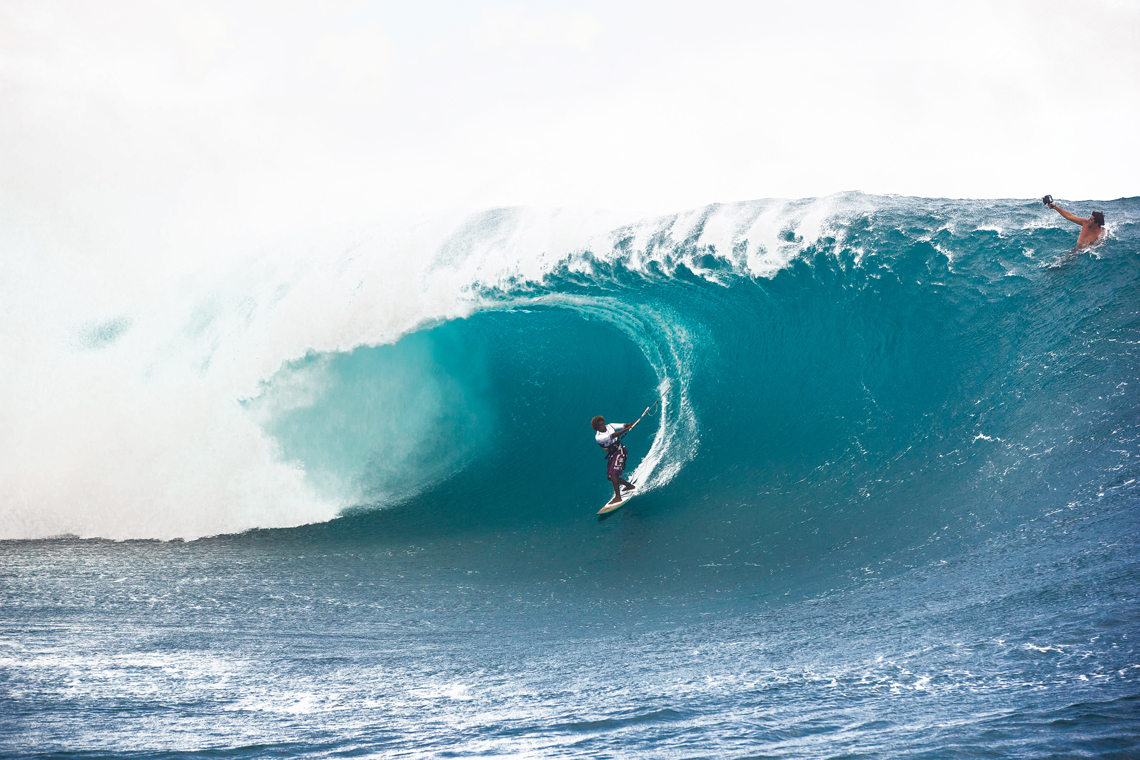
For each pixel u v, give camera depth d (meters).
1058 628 3.49
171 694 3.63
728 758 2.38
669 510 7.41
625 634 4.72
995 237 8.31
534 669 4.04
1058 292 7.12
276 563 7.03
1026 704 2.66
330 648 4.62
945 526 5.40
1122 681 2.78
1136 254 7.00
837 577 5.18
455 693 3.61
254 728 3.04
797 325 8.84
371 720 3.14
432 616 5.41
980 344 7.14
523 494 8.73
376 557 7.16
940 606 4.17
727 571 5.81
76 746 2.78
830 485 6.74
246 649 4.61
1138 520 4.50
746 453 7.84
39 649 4.60
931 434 6.62
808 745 2.46
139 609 5.63
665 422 9.00
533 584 6.13
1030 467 5.58
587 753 2.54
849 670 3.43
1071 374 6.20
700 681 3.54
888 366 7.64
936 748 2.28
